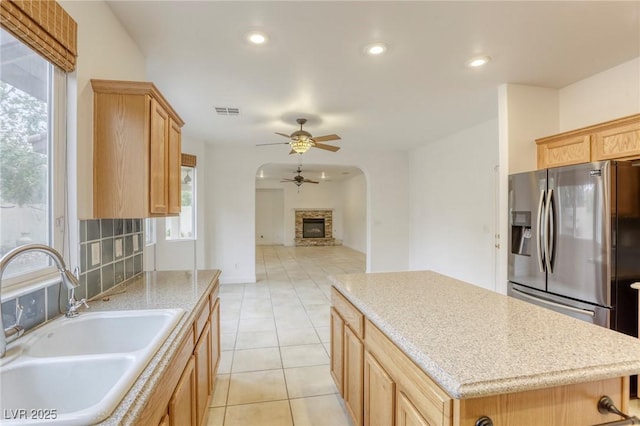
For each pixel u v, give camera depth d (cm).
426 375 108
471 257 462
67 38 144
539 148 299
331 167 858
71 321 141
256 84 302
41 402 103
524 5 186
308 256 927
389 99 343
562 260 240
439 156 543
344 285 206
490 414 93
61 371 105
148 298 180
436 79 291
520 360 102
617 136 232
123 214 172
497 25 206
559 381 95
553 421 99
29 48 128
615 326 213
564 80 291
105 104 170
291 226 1193
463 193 480
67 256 155
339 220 1231
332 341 235
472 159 458
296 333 347
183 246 511
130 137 172
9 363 103
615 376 100
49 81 145
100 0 178
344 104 358
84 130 163
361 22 203
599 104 277
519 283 280
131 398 85
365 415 166
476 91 320
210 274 244
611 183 212
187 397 144
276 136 507
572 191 233
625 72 258
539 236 256
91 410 78
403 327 132
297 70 272
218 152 572
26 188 133
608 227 213
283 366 274
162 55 245
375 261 640
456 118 412
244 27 209
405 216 652
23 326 125
